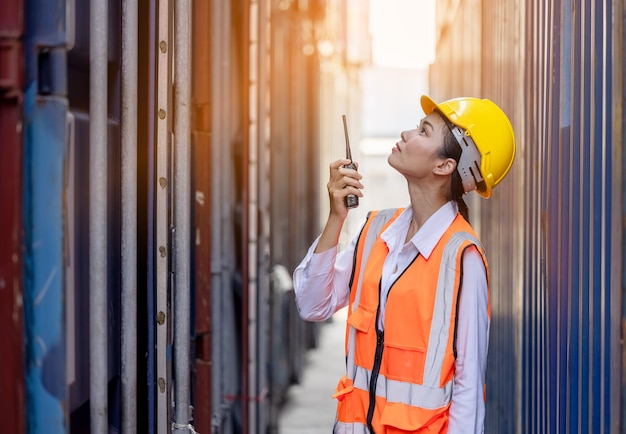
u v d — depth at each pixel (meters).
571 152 1.93
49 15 1.30
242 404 4.01
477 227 4.32
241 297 4.11
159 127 1.85
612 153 1.51
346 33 13.58
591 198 1.70
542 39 2.36
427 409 1.83
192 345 2.92
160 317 1.86
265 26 4.27
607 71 1.58
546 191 2.28
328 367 8.05
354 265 2.09
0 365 1.31
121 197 1.72
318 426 5.71
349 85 14.09
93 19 1.50
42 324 1.32
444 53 6.45
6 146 1.30
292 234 6.94
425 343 1.85
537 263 2.43
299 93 7.57
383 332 1.92
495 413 3.64
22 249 1.31
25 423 1.33
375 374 1.92
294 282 2.16
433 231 1.91
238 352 4.10
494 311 3.68
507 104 3.11
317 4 9.02
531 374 2.55
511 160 2.07
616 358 1.48
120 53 1.75
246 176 4.02
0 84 1.28
